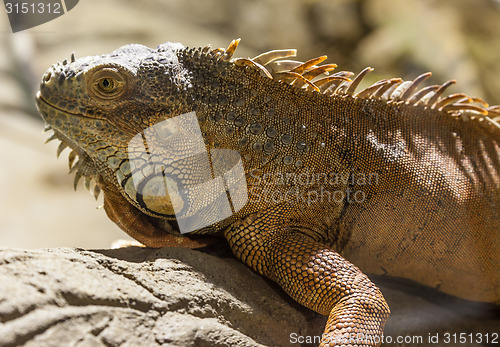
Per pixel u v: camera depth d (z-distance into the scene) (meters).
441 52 1.82
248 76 0.74
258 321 0.72
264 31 2.04
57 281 0.67
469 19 1.95
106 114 0.71
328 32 2.06
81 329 0.66
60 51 1.77
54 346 0.65
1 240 1.18
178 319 0.69
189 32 1.99
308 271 0.72
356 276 0.72
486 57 1.84
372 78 1.77
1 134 1.57
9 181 1.39
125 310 0.68
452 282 0.78
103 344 0.66
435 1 1.99
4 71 1.75
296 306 0.74
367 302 0.71
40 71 1.74
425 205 0.75
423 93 0.78
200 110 0.72
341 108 0.76
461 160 0.77
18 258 0.68
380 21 2.03
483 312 0.81
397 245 0.76
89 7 1.98
